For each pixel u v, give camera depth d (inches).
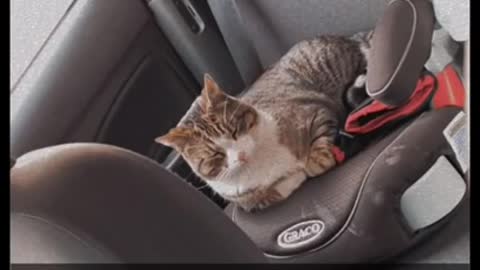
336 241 41.9
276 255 43.0
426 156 41.3
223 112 49.4
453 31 45.0
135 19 55.1
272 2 59.1
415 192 41.1
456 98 43.9
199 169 50.0
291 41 60.3
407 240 41.9
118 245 27.7
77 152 28.4
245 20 59.6
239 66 60.9
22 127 48.3
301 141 49.8
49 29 50.6
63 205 26.6
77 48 51.9
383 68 42.0
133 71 55.5
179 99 59.4
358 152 46.3
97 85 52.8
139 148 56.4
